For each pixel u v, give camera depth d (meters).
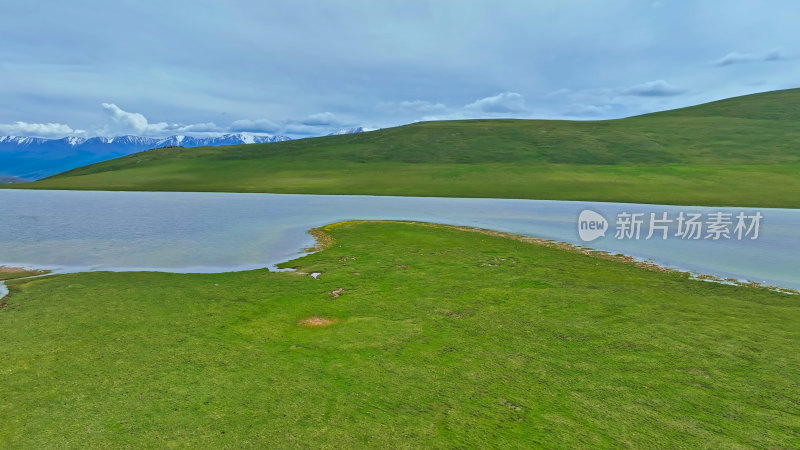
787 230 40.53
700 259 28.39
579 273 24.20
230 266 27.39
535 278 23.08
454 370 12.73
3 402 11.03
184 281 23.09
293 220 48.28
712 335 15.05
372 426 10.02
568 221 46.69
